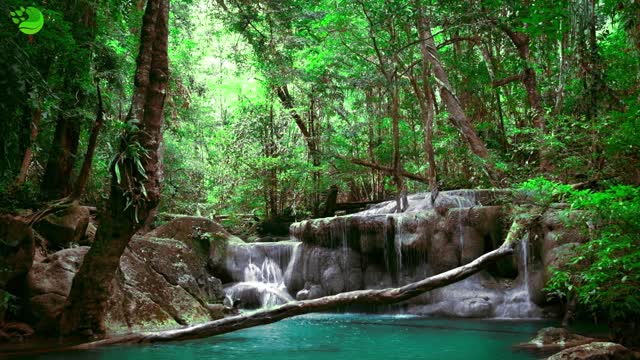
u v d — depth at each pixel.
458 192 12.39
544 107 12.09
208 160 20.41
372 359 5.97
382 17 12.66
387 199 17.83
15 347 6.71
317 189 18.20
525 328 8.42
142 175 6.89
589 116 8.57
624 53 8.81
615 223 5.56
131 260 9.38
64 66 9.95
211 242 13.38
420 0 12.69
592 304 6.52
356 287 12.10
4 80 6.88
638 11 7.86
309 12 13.91
